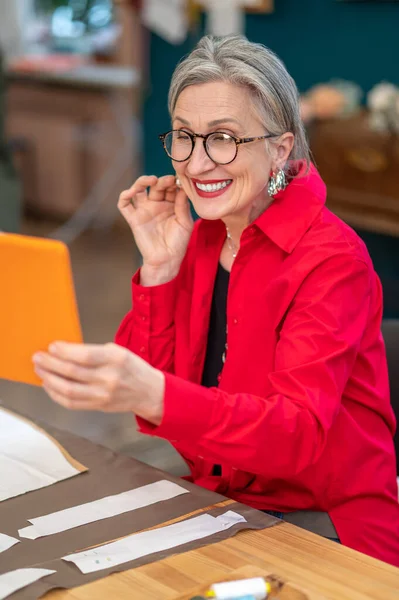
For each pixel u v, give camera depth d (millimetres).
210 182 1504
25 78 6926
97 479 1372
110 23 6914
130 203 1707
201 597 1001
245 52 1439
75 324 1104
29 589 1039
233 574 1065
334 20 4297
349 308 1400
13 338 1145
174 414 1191
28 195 7188
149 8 5082
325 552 1143
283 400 1293
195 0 4867
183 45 5090
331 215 1506
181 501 1299
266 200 1574
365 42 4176
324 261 1423
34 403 3588
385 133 3512
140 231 1685
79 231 6766
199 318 1659
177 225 1689
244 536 1185
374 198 3551
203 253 1678
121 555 1125
